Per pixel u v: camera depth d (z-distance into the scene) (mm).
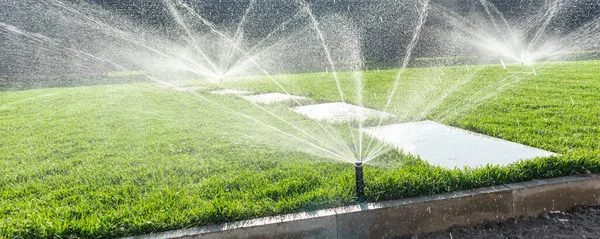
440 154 3154
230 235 2070
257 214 2182
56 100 7027
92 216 2217
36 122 5090
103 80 11023
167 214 2189
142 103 6316
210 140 3859
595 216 2381
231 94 7031
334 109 5273
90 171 3094
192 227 2105
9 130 4656
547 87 6309
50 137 4250
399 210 2217
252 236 2090
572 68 9234
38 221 2150
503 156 3031
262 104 5805
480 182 2398
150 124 4707
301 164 3033
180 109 5660
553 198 2432
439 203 2262
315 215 2148
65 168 3191
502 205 2352
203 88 8125
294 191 2494
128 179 2879
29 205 2477
